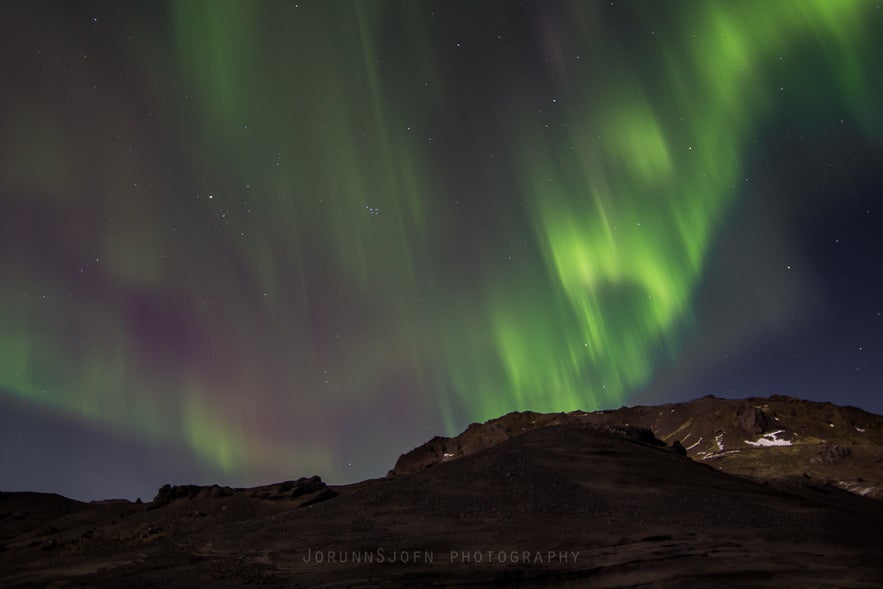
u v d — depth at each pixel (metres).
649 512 29.59
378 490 36.03
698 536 25.91
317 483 52.25
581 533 26.73
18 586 25.31
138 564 26.73
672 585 20.91
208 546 29.09
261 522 33.00
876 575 21.44
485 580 21.91
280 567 24.47
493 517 29.84
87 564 28.75
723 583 20.95
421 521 29.83
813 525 28.53
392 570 22.95
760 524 28.09
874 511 37.81
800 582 20.94
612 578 21.89
